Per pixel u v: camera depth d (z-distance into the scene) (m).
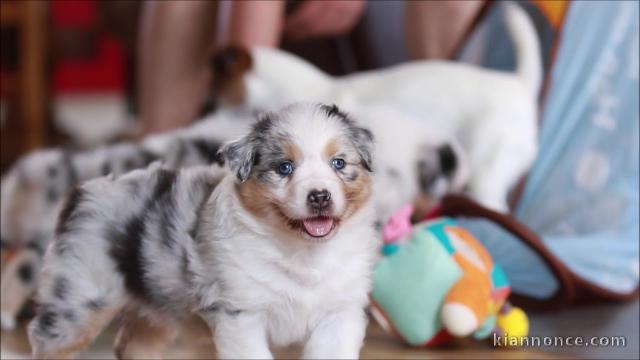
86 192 1.09
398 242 1.24
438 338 1.22
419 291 1.21
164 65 1.78
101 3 2.56
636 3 1.49
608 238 1.45
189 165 1.37
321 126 1.01
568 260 1.43
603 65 1.51
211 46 1.78
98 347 1.22
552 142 1.52
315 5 1.69
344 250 1.03
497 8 1.59
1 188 1.38
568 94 1.52
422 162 1.45
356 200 1.03
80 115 3.49
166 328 1.12
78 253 1.06
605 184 1.48
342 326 1.03
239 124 1.44
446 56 1.64
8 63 3.13
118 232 1.06
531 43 1.52
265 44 1.69
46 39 3.24
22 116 3.08
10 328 1.31
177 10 1.75
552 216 1.51
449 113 1.51
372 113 1.48
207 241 1.02
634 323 1.33
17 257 1.32
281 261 1.01
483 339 1.26
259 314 1.02
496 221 1.37
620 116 1.49
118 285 1.06
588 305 1.41
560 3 1.52
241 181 1.01
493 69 1.59
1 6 2.98
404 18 1.68
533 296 1.38
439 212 1.39
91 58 3.43
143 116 1.86
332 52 1.79
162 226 1.05
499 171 1.47
